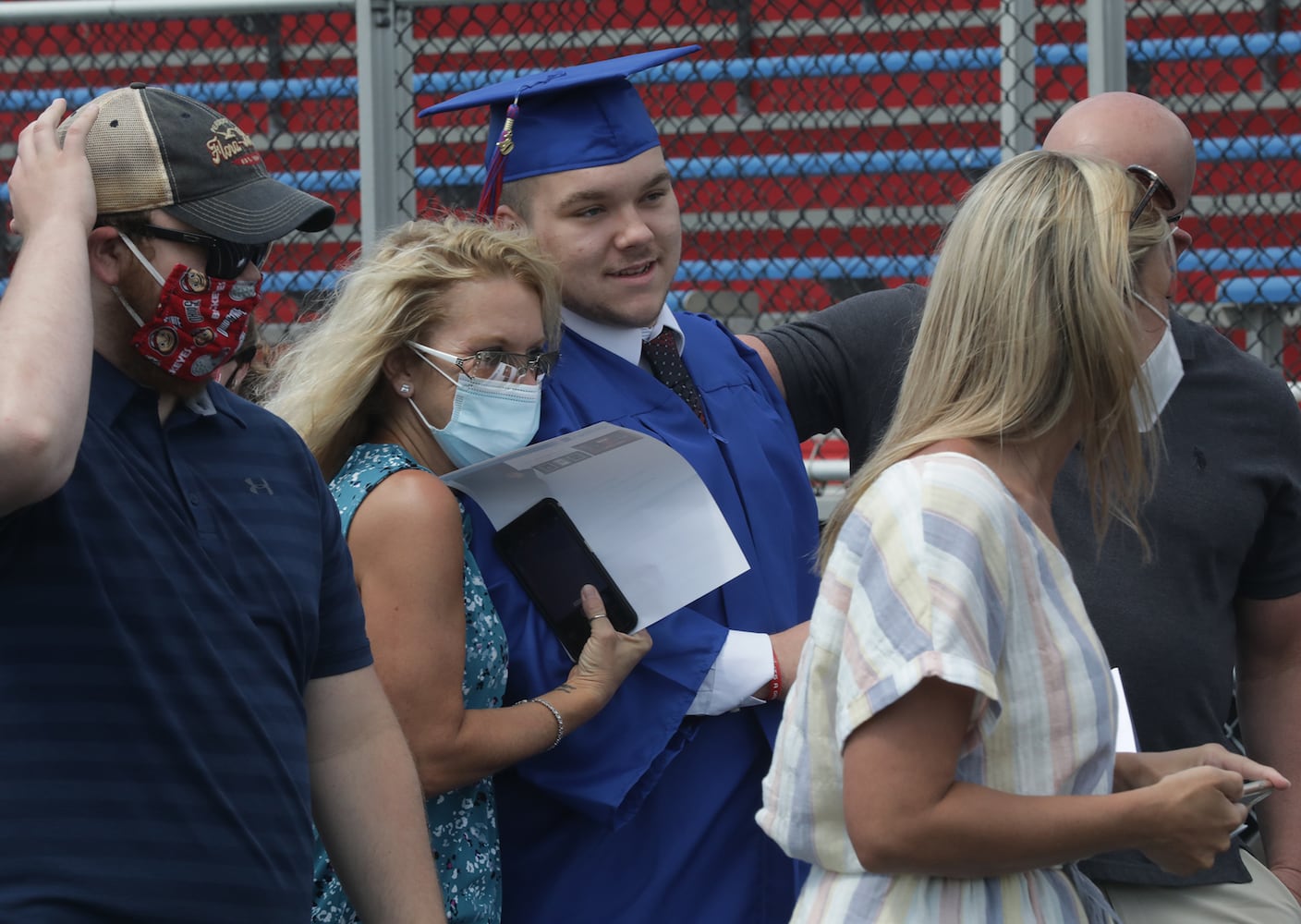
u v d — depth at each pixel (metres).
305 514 6.02
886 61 16.47
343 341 7.70
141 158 5.43
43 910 4.91
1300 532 9.01
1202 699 8.70
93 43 17.44
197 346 5.51
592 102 8.38
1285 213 16.62
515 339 7.71
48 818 5.01
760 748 8.30
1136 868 8.45
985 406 5.96
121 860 5.07
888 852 5.62
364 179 11.16
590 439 7.68
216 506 5.67
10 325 5.02
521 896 8.11
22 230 5.38
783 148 18.56
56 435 4.88
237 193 5.58
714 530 8.05
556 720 7.57
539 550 7.96
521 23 13.77
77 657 5.12
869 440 9.77
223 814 5.30
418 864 6.32
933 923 5.81
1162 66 17.27
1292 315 13.99
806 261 16.17
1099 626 8.62
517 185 8.51
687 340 9.01
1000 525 5.75
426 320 7.70
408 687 7.20
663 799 8.12
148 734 5.18
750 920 8.12
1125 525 8.70
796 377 9.73
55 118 5.55
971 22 17.69
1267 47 15.81
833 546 6.39
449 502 7.43
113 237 5.42
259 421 6.06
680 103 18.48
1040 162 6.21
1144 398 6.11
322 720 6.26
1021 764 5.79
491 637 7.70
